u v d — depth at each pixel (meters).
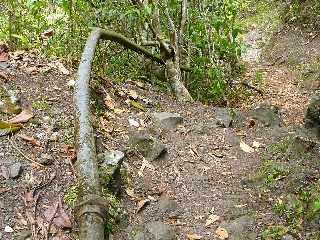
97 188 3.54
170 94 6.80
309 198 4.12
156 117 5.33
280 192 4.31
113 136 4.75
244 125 5.86
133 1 6.92
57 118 4.49
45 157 3.96
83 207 3.37
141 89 6.31
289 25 13.25
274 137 5.57
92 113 4.98
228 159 4.96
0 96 4.54
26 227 3.36
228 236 3.78
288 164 4.70
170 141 5.06
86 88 4.55
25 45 5.98
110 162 4.00
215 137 5.35
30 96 4.70
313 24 12.70
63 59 5.81
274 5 14.59
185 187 4.36
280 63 11.76
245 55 12.71
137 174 4.37
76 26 6.68
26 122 4.33
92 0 6.95
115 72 6.93
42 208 3.54
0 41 5.82
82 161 3.71
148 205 4.00
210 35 7.89
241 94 8.65
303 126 5.86
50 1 7.21
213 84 7.75
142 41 7.13
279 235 3.73
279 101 8.40
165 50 6.95
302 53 11.70
